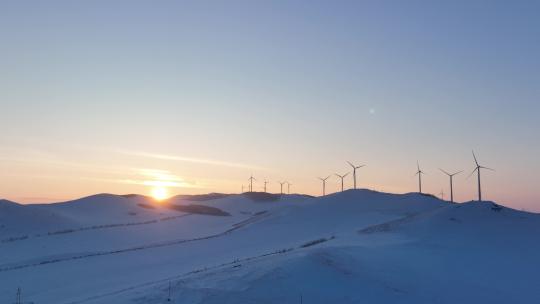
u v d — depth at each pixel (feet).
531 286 163.43
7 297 185.68
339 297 130.41
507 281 168.14
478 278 167.63
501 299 147.64
